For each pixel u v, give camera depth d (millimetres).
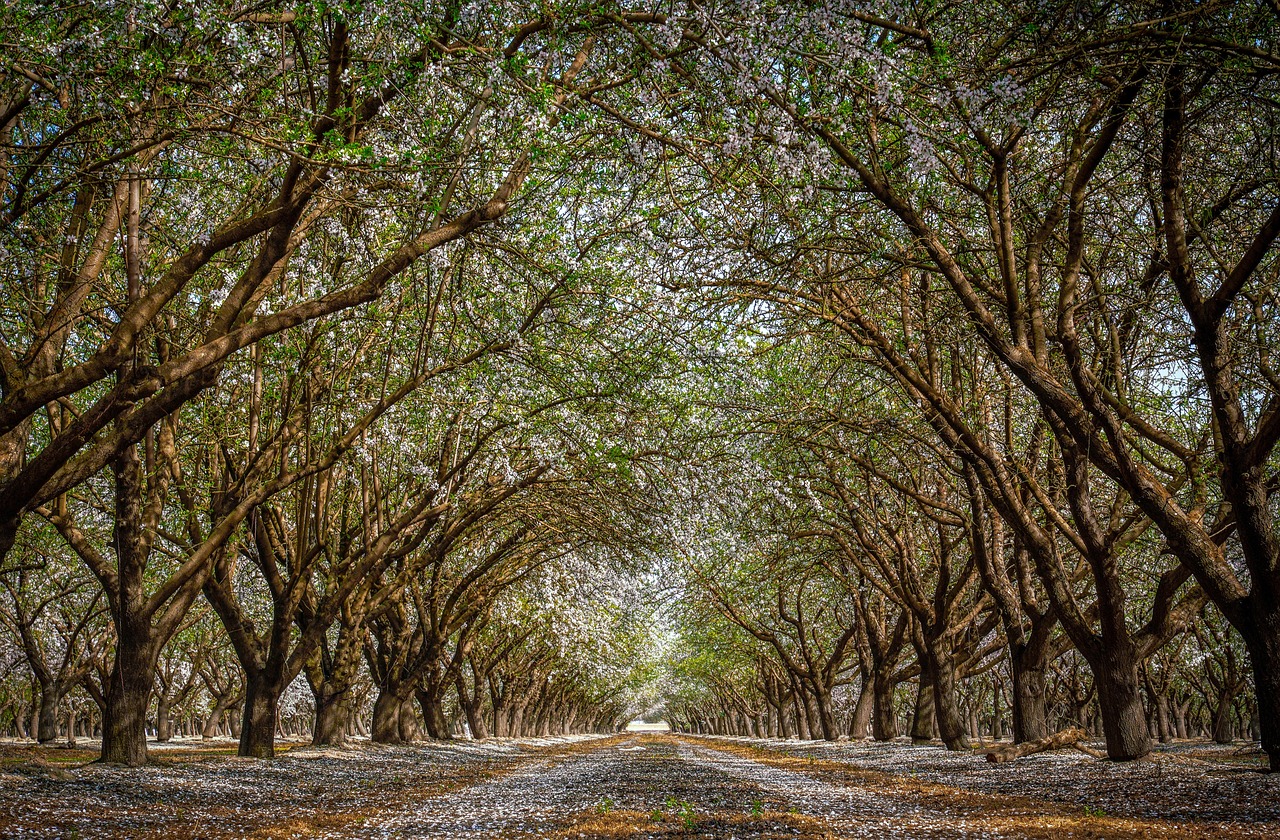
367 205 14039
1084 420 15305
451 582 39000
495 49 11523
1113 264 18984
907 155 14992
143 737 19641
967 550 33281
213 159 15805
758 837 11195
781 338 20906
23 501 11141
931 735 33906
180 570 19859
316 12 10867
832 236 16375
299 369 21000
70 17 11828
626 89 13078
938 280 20625
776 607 45625
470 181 14180
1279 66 11906
